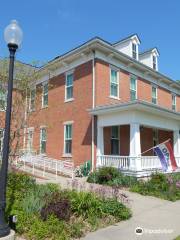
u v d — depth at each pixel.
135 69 21.58
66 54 19.53
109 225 7.74
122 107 15.52
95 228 7.37
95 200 8.38
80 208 8.01
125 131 19.70
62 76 21.09
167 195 11.94
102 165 16.45
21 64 14.04
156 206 10.33
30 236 6.44
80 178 16.45
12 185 9.09
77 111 19.09
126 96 20.31
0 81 12.97
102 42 17.58
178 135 19.78
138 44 22.69
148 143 22.05
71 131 19.53
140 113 15.92
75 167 18.09
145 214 9.07
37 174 17.33
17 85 13.69
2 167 6.31
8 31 6.64
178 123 20.03
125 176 14.74
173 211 9.58
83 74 19.00
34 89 14.87
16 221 6.84
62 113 20.53
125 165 15.66
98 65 18.22
